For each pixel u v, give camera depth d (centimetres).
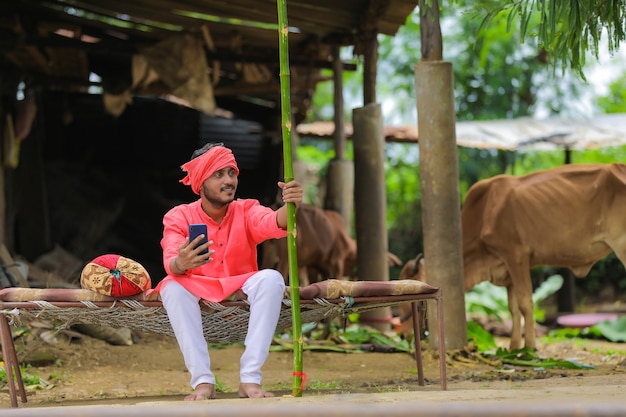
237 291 450
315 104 2220
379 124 966
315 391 548
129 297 458
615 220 792
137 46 988
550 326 1288
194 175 467
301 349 425
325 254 994
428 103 762
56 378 668
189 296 447
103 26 1052
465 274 853
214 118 1534
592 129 1250
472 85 1805
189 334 442
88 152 1475
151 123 1495
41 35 995
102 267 454
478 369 709
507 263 827
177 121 1502
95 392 603
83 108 1384
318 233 990
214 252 445
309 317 487
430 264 763
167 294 445
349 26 1009
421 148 767
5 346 472
